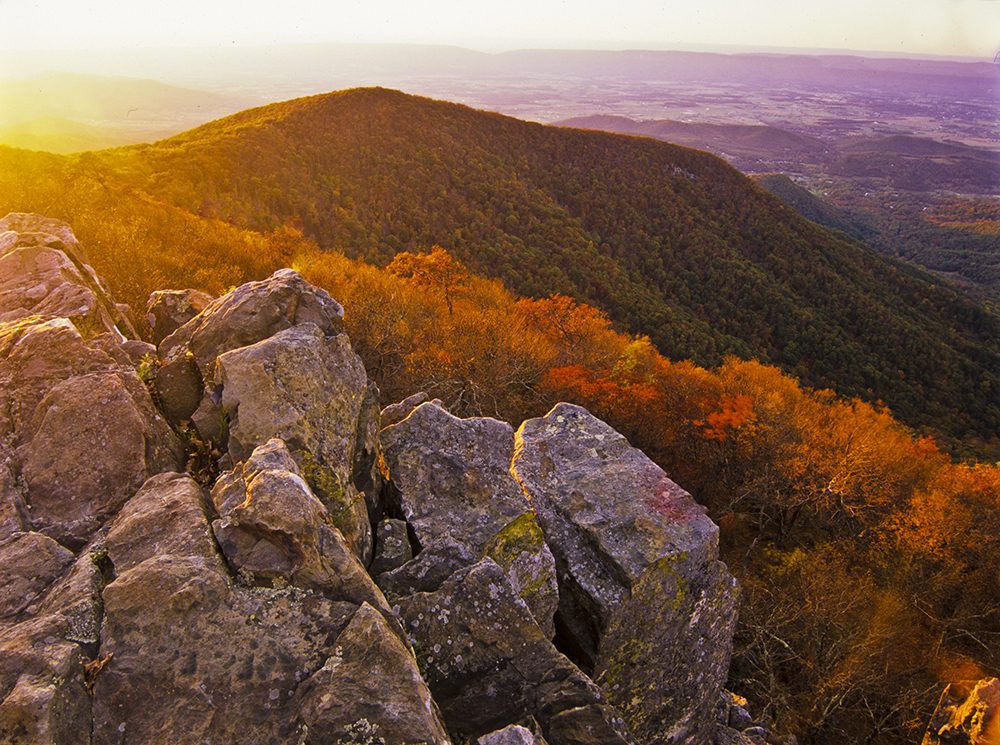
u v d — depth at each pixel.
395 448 8.59
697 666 8.29
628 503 8.85
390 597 6.35
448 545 6.96
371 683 4.32
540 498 8.87
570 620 8.10
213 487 5.94
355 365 8.15
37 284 8.77
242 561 5.08
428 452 8.54
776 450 27.55
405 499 7.88
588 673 7.88
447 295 36.81
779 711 14.97
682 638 8.16
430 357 25.73
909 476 31.86
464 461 8.49
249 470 5.72
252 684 4.32
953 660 19.97
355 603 5.08
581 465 9.55
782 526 26.72
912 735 16.05
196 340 8.09
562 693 5.59
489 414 24.92
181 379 7.70
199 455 6.87
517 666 5.80
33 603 4.85
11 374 6.89
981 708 10.48
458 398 24.14
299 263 31.66
